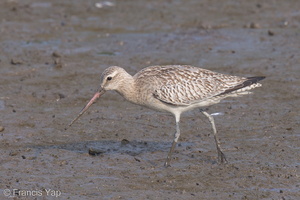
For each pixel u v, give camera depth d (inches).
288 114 623.5
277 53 838.5
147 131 588.4
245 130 583.5
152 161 514.3
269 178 475.5
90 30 978.7
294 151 527.5
